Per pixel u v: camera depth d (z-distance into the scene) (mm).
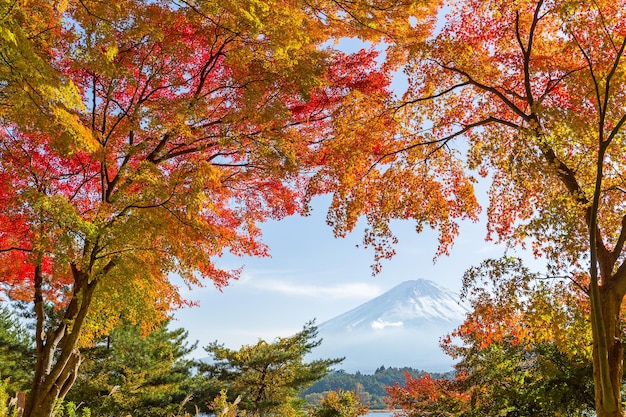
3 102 6711
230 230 10180
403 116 10250
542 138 8031
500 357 16109
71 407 11695
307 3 9180
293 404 31141
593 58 8336
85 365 24156
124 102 9562
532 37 8883
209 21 8523
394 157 10648
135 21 7945
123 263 8312
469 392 20453
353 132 10070
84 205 10445
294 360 27078
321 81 8812
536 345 14641
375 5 9141
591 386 14008
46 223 7676
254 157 9625
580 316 8109
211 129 9398
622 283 7488
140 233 8039
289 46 8266
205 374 28469
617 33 8039
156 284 9523
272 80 8812
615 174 9023
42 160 9758
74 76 8969
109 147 9203
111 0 7262
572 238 7863
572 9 7508
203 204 8805
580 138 8266
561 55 9242
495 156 9680
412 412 22969
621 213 9336
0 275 10586
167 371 27047
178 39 8719
